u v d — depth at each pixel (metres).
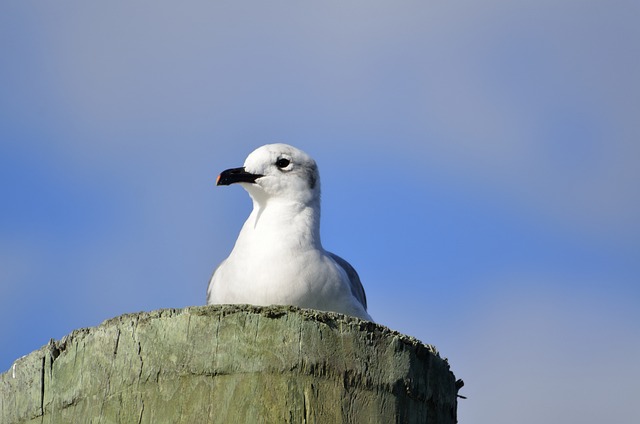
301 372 10.70
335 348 10.88
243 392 10.55
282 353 10.72
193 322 10.81
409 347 11.29
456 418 12.08
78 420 10.81
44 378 11.23
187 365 10.65
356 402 10.80
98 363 10.89
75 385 10.98
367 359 10.97
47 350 11.30
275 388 10.59
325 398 10.70
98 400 10.76
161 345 10.76
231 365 10.64
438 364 11.70
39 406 11.16
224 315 10.85
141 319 10.94
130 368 10.73
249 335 10.77
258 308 10.90
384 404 10.91
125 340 10.87
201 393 10.55
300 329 10.83
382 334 11.16
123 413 10.58
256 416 10.47
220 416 10.45
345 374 10.84
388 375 11.02
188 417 10.46
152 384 10.63
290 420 10.51
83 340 11.09
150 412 10.53
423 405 11.33
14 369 11.49
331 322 10.98
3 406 11.48
